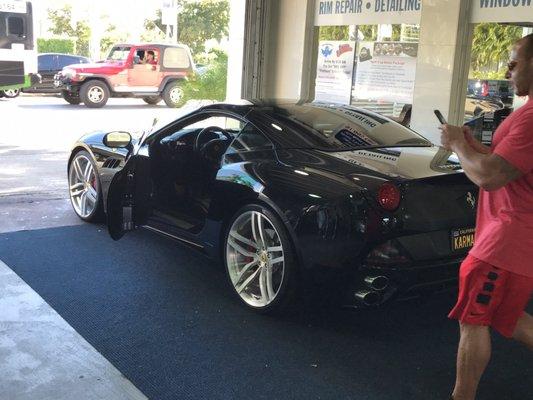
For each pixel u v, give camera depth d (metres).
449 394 3.06
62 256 4.86
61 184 7.54
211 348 3.46
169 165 4.81
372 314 3.99
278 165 3.87
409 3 8.02
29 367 3.14
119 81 19.28
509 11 6.80
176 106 18.92
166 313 3.90
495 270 2.55
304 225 3.49
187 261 4.86
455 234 3.52
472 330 2.66
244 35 10.18
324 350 3.48
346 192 3.42
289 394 3.02
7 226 5.62
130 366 3.23
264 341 3.56
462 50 7.33
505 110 7.31
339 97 9.37
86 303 4.00
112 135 5.12
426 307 4.12
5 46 15.48
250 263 4.00
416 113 7.84
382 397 3.02
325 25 9.43
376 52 8.62
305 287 3.61
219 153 4.52
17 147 10.54
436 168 3.67
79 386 2.99
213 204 4.18
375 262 3.36
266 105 4.61
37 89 21.22
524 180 2.50
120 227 4.61
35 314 3.78
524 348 3.58
